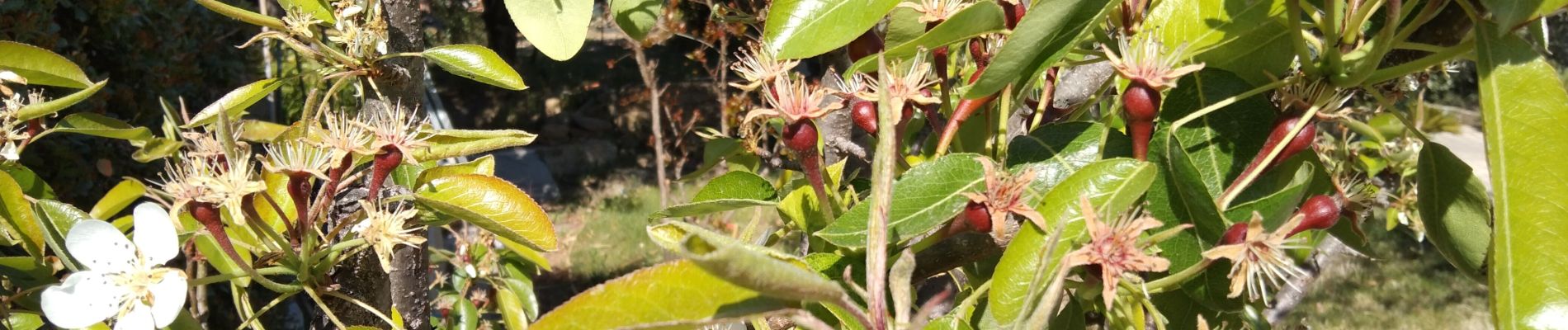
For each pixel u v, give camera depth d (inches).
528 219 15.8
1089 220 12.5
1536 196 12.7
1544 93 13.0
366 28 17.4
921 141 19.5
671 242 12.4
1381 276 77.4
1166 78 13.6
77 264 14.4
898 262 11.5
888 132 11.3
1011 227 13.6
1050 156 14.7
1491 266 12.8
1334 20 14.0
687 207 16.1
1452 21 14.8
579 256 99.2
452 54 17.4
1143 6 14.6
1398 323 68.9
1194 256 13.7
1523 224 12.6
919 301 18.5
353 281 17.2
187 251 19.5
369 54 17.4
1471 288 75.8
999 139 14.6
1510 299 12.5
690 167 115.9
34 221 15.7
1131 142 14.6
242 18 17.1
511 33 174.4
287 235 16.4
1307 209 13.8
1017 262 12.8
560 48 15.3
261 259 15.6
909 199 13.8
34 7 42.1
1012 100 15.5
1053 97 17.0
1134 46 13.9
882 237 11.4
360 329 15.5
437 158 16.6
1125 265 12.4
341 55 17.4
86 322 14.0
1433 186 14.6
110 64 50.1
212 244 15.6
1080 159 14.6
